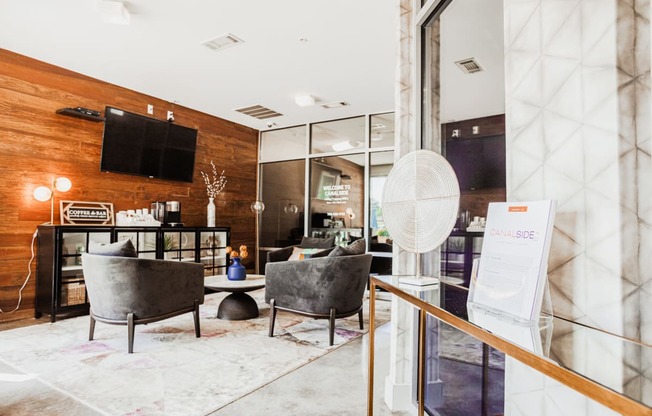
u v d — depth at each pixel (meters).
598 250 1.01
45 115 4.33
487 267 1.19
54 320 3.96
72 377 2.55
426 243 1.77
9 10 3.25
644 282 0.94
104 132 4.79
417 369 2.24
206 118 6.32
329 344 3.35
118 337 3.44
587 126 1.05
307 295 3.40
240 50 4.00
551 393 1.17
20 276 4.11
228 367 2.77
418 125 2.43
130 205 5.19
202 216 6.23
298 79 4.80
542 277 0.98
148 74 4.66
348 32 3.61
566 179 1.11
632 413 0.54
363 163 6.37
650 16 0.92
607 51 0.99
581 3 1.08
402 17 2.52
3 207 3.99
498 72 1.83
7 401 2.21
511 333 0.91
